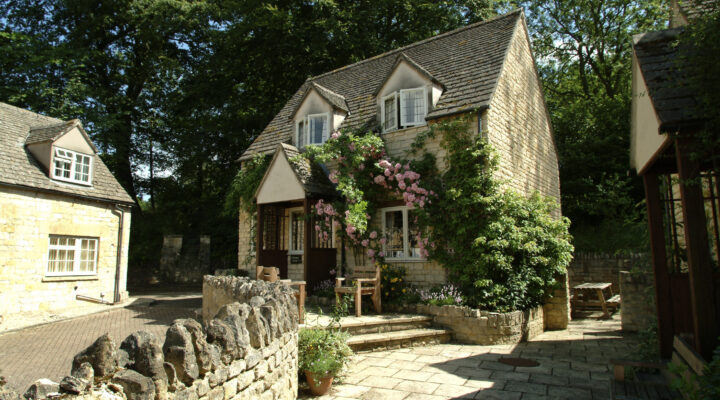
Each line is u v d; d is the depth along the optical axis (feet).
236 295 27.45
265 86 83.82
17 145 49.78
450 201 36.47
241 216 51.49
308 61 77.61
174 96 88.43
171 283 79.82
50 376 22.00
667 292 21.47
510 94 42.22
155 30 81.87
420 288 38.14
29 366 24.08
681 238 27.35
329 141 42.88
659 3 75.56
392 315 33.27
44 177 48.83
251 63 81.20
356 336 28.84
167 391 9.73
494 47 43.19
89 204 53.31
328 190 42.37
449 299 33.45
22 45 76.13
